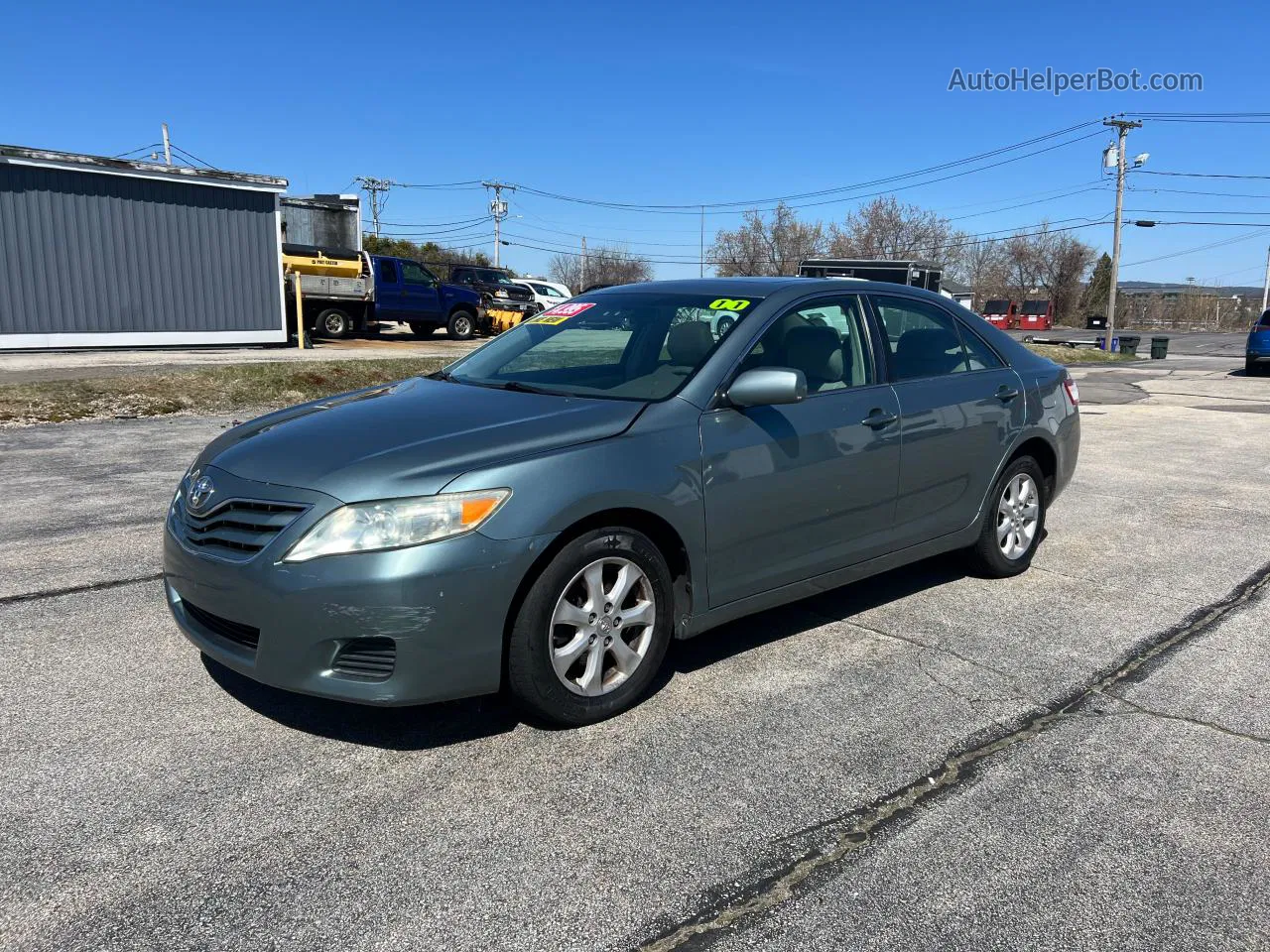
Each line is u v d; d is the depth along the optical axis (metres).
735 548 3.73
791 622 4.58
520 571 3.08
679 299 4.38
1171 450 10.16
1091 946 2.35
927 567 5.54
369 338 25.14
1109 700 3.76
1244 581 5.35
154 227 18.83
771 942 2.34
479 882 2.54
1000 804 2.98
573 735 3.37
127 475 7.63
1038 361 5.47
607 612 3.39
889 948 2.32
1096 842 2.79
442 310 25.64
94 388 11.79
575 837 2.75
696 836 2.77
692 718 3.52
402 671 2.98
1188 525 6.68
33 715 3.42
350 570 2.91
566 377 4.11
